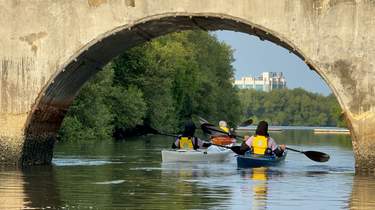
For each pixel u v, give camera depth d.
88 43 25.11
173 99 78.56
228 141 46.16
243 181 23.66
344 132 114.44
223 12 24.28
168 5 24.56
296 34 24.02
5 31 25.62
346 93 23.80
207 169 28.73
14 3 25.56
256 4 24.16
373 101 23.64
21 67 25.53
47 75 25.39
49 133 27.83
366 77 23.67
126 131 66.00
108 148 44.06
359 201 19.02
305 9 23.94
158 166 29.94
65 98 27.78
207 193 20.31
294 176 25.59
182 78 79.94
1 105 25.59
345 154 41.25
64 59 25.28
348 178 24.56
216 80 94.62
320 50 23.91
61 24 25.28
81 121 56.66
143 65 68.06
